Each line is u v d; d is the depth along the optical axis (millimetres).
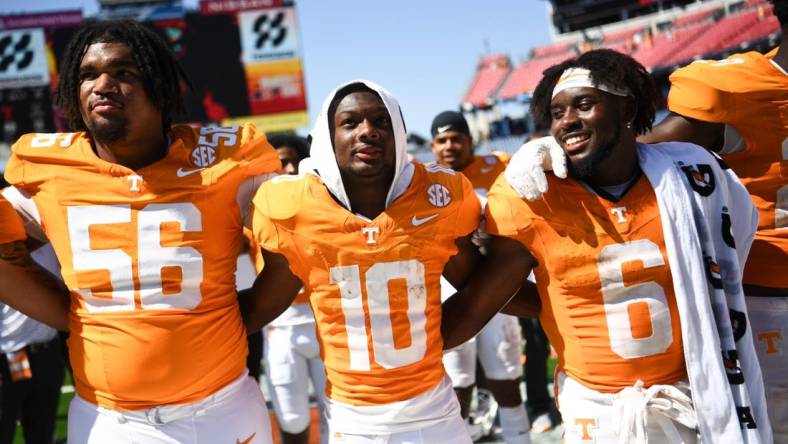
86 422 2396
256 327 2664
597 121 2275
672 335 2303
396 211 2354
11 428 4070
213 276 2422
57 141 2426
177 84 2566
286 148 4488
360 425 2371
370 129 2268
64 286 2604
